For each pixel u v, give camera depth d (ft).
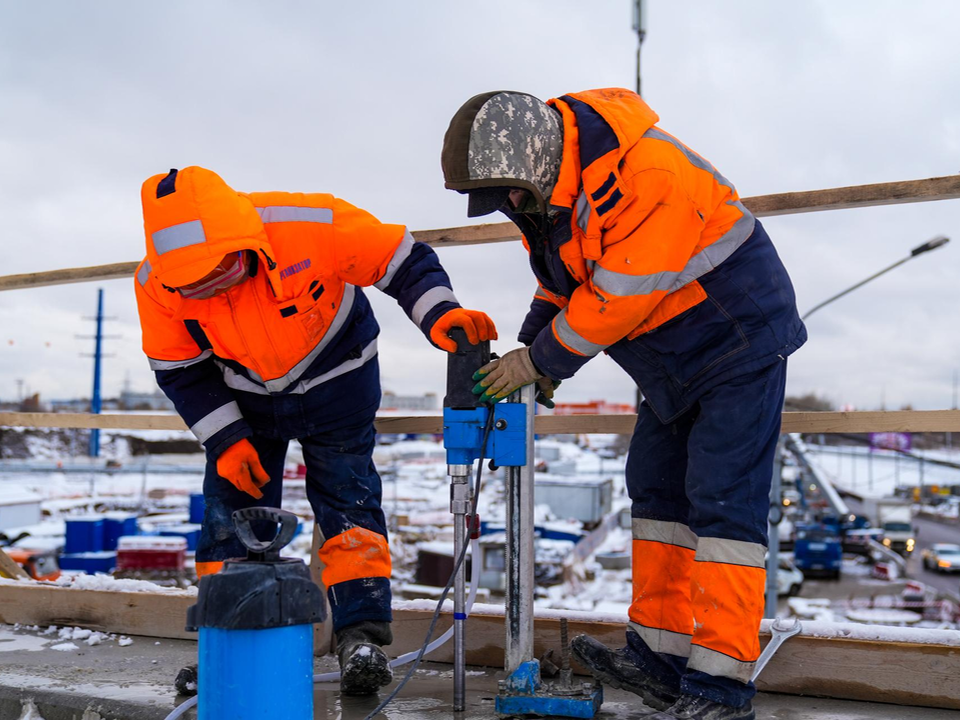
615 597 74.59
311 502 9.80
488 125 7.37
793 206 10.28
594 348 7.54
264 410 9.62
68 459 187.01
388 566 9.49
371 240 9.23
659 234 7.11
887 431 9.36
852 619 82.02
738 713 7.20
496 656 10.18
